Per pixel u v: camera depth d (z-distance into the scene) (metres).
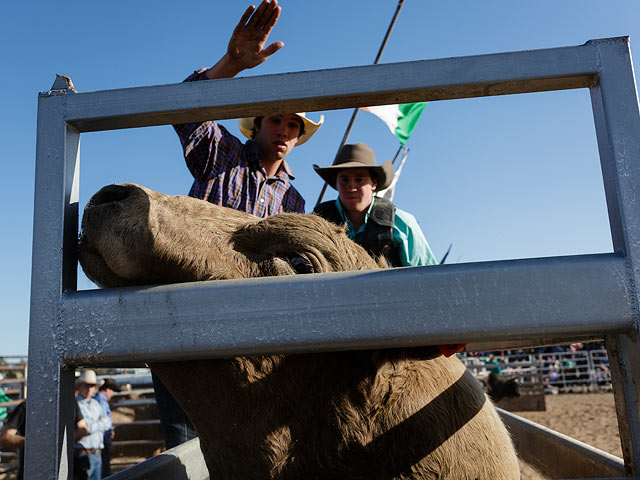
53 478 1.18
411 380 1.80
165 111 1.33
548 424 13.01
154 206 1.60
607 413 14.39
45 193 1.31
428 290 1.18
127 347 1.22
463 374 2.00
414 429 1.74
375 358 1.73
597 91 1.29
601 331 1.17
